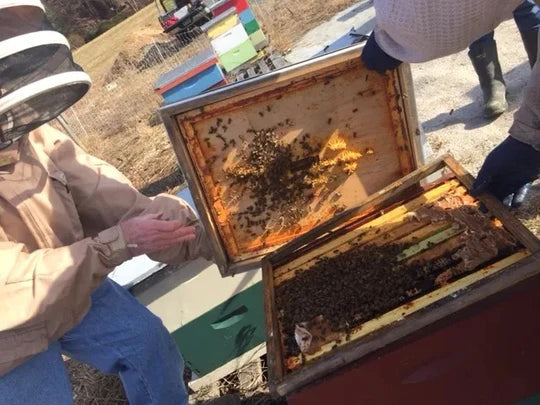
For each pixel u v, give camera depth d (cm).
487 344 144
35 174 188
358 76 178
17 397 181
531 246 137
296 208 202
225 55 536
